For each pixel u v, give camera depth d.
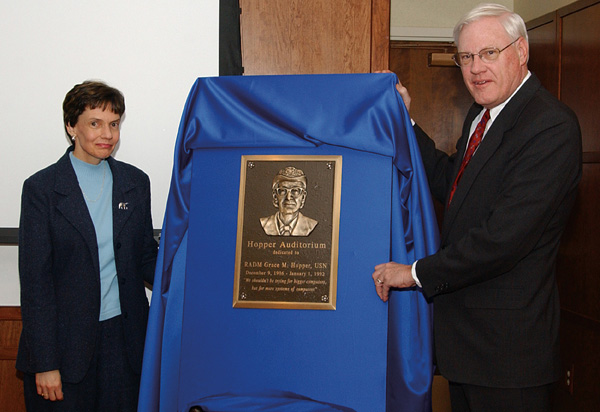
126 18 2.12
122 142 2.14
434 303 1.62
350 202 1.49
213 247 1.53
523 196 1.42
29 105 2.12
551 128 1.45
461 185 1.58
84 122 1.61
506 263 1.44
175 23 2.13
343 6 2.19
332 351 1.47
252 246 1.51
